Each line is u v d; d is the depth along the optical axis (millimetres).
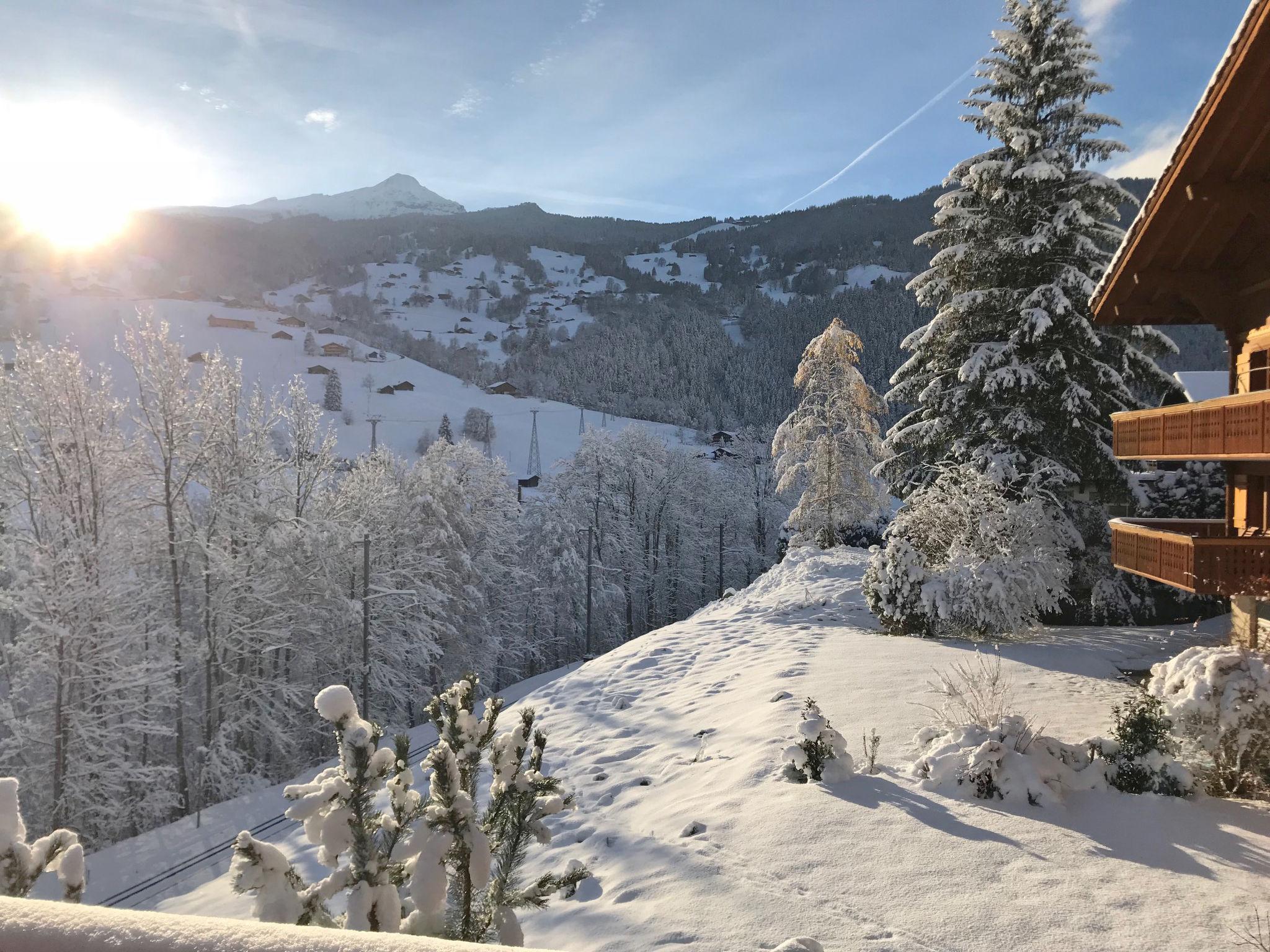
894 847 5863
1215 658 7172
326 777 3117
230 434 27172
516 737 3574
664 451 62406
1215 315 11898
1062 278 18328
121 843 19109
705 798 7367
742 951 4762
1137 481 17922
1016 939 4598
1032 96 19453
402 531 36312
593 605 49250
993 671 10992
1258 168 10070
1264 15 8648
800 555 26984
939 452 20375
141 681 22422
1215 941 4449
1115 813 6227
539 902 3414
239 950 1057
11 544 22203
